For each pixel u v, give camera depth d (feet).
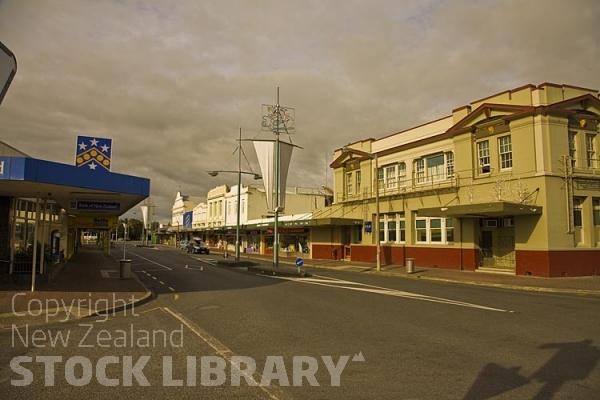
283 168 99.86
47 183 48.19
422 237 101.04
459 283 70.13
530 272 74.43
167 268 100.99
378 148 117.29
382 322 34.96
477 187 85.46
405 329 32.14
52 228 98.43
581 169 76.54
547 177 73.36
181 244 236.22
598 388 19.20
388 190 111.45
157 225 408.05
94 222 128.47
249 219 197.26
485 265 86.94
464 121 88.12
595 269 75.20
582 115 78.07
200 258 147.54
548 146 74.13
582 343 27.58
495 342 27.96
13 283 58.23
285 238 163.02
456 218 90.74
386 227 112.27
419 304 44.93
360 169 124.06
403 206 105.60
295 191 204.13
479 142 87.04
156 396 18.53
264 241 180.34
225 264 115.14
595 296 53.31
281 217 165.48
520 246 76.59
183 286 63.67
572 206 74.74
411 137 106.22
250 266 106.22
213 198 249.14
